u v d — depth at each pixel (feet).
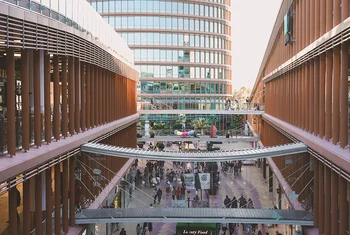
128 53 150.92
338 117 62.59
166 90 299.99
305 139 75.56
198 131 211.61
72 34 70.08
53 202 71.10
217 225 89.25
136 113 176.14
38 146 59.00
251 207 80.43
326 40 64.39
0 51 66.13
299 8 92.94
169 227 102.12
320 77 71.10
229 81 328.08
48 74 61.98
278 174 106.42
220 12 320.29
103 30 102.73
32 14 52.26
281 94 126.62
